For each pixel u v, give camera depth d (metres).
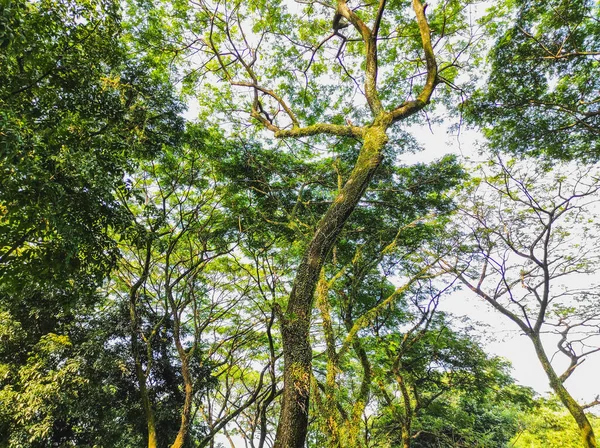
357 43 12.07
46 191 5.29
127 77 8.91
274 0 11.67
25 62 5.86
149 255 10.36
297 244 11.01
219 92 12.76
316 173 12.62
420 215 12.55
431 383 15.00
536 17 9.87
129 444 12.10
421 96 7.63
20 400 8.92
